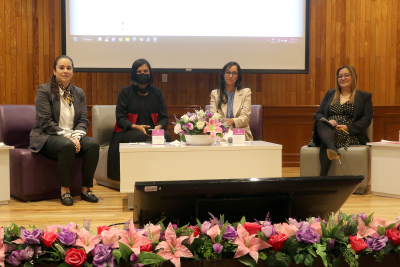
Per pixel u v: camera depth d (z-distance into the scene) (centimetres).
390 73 532
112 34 478
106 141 367
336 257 90
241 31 493
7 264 85
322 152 337
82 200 304
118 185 351
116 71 481
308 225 93
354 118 348
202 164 243
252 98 523
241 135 269
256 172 246
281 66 498
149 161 240
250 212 99
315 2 523
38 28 491
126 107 325
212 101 354
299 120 485
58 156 292
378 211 264
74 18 472
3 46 484
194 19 487
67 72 304
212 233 89
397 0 529
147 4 481
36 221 236
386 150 317
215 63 493
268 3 493
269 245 88
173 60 489
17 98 490
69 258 83
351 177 95
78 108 317
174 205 94
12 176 312
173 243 86
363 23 527
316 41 526
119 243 83
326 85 528
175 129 261
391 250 92
